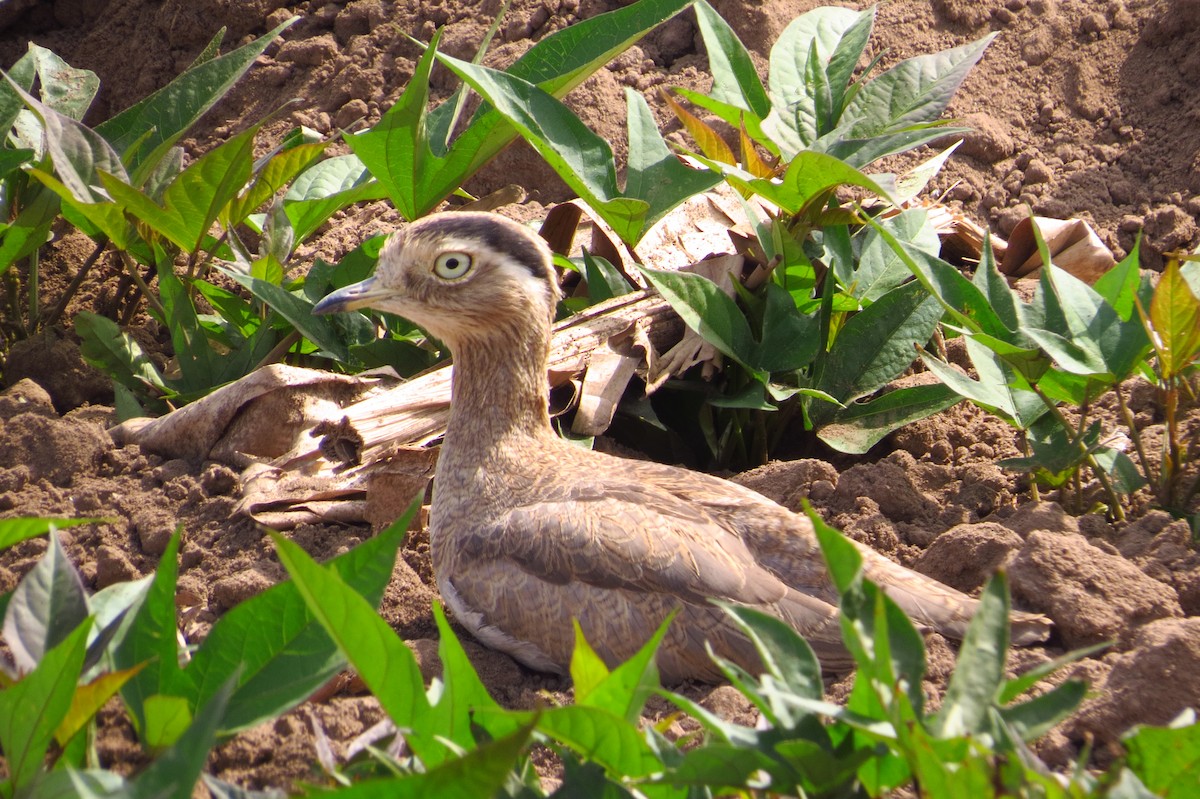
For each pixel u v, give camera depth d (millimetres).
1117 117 15180
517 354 9742
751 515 9008
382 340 11906
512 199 13320
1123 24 15750
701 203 13180
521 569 8898
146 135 11867
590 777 6000
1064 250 13523
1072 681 5996
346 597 5629
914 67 12602
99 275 14195
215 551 9969
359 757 6715
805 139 12281
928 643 8336
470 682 6250
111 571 9688
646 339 11867
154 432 11070
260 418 10742
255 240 14781
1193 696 7363
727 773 5785
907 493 10500
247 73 16469
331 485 10445
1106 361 9531
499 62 15523
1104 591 8586
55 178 11656
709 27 12797
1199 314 9031
